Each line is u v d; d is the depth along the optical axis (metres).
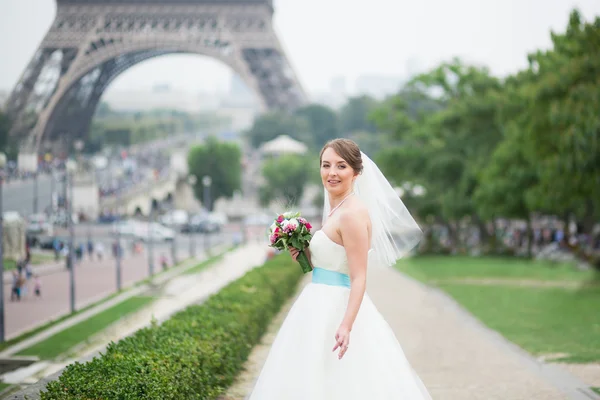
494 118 60.41
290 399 6.29
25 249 61.59
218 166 125.62
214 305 17.77
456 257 64.31
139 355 9.90
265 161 151.38
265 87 135.75
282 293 27.50
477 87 64.12
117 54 130.50
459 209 64.50
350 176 6.68
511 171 52.66
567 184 34.22
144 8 130.75
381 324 6.80
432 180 67.25
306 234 6.75
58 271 54.34
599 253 48.12
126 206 113.56
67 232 89.25
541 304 28.34
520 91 42.75
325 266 6.68
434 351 17.45
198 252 74.69
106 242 81.06
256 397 6.50
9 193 106.88
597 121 30.36
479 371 14.91
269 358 6.64
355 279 6.43
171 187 129.50
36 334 27.25
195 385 10.50
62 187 112.81
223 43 133.25
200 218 104.06
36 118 129.75
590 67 32.25
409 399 6.50
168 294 40.28
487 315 24.84
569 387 12.99
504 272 45.34
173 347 10.95
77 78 130.50
